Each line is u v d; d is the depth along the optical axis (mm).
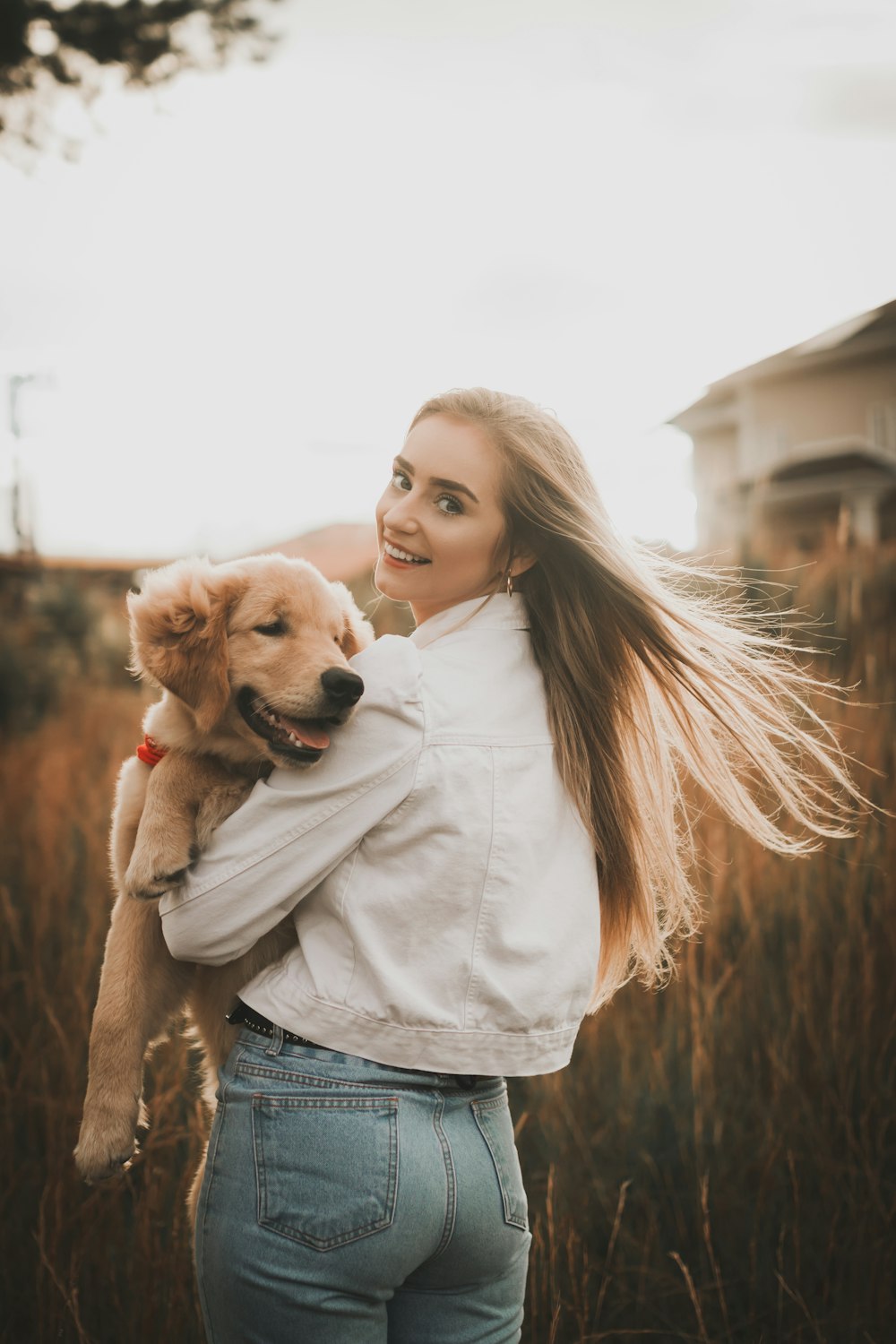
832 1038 3604
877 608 6859
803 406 20000
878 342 18484
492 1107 1668
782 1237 2996
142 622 2150
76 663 12781
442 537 1916
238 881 1631
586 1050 3807
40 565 16031
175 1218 2809
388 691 1638
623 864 1907
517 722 1745
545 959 1644
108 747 8352
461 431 1933
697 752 2100
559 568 1941
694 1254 3096
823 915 4230
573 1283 2736
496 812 1630
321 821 1613
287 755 1723
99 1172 1972
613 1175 3328
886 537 17594
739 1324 2805
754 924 4055
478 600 1975
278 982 1636
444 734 1639
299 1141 1521
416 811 1608
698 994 3990
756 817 2137
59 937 4535
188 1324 2660
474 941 1599
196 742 2150
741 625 2359
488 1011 1593
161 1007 2117
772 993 3816
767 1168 3133
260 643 2166
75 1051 3535
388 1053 1552
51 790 6746
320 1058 1562
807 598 7020
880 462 17453
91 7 7793
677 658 1965
